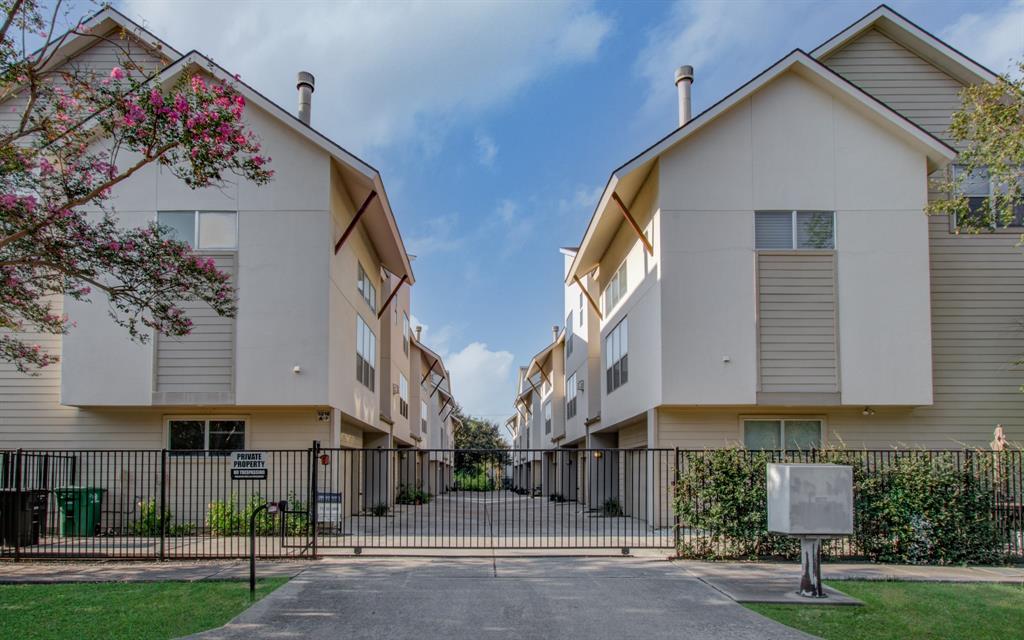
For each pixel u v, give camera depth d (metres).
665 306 14.37
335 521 14.02
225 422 14.83
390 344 24.25
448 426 53.22
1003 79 11.27
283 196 14.43
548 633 6.84
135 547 11.54
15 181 8.91
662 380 14.22
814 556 8.34
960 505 10.52
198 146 8.80
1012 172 11.53
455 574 9.41
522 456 47.38
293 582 8.85
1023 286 15.74
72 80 9.05
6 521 11.79
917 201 14.63
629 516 19.55
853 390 14.22
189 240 14.27
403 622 7.16
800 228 14.59
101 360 14.02
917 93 16.55
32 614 7.32
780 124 14.79
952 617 7.45
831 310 14.38
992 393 15.46
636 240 16.89
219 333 14.12
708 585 8.85
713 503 10.62
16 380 14.86
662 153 14.60
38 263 8.83
